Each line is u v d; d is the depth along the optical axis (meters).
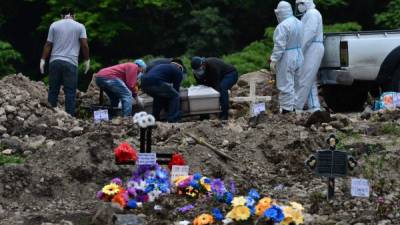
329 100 22.62
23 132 17.11
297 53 19.94
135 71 20.05
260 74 25.41
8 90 18.52
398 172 14.30
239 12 40.22
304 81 20.30
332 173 12.56
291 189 13.67
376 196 12.93
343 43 21.42
